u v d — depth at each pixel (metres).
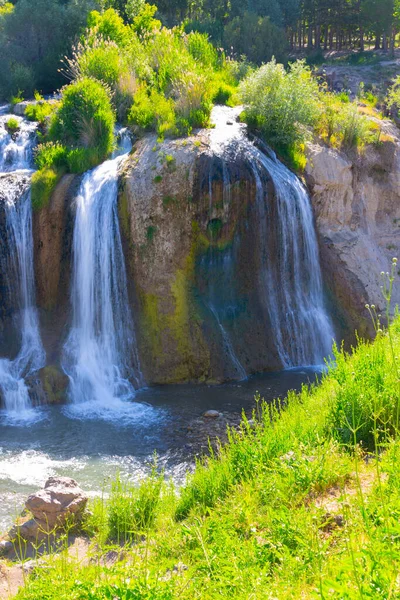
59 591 5.29
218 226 17.20
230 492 7.83
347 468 6.97
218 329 16.67
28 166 21.48
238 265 17.55
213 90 22.89
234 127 20.22
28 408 14.68
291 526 5.76
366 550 4.24
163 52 25.80
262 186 17.80
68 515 8.30
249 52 42.03
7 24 33.09
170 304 16.64
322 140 21.12
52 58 32.47
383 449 7.50
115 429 13.30
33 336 16.59
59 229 17.14
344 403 8.16
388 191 21.52
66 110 20.78
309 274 18.95
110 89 22.47
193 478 8.55
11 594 6.28
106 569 5.18
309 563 4.97
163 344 16.39
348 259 19.47
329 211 19.81
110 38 28.61
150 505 8.27
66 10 34.50
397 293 19.98
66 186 17.62
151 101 22.06
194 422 13.54
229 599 4.60
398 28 53.38
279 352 17.52
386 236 21.25
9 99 29.88
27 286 17.09
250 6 48.22
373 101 28.03
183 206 17.02
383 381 8.14
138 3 37.47
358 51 54.19
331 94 25.78
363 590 3.80
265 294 17.88
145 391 15.75
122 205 17.05
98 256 17.05
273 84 20.78
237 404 14.56
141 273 16.88
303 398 10.40
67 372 15.66
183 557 6.12
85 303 17.06
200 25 42.59
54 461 11.74
